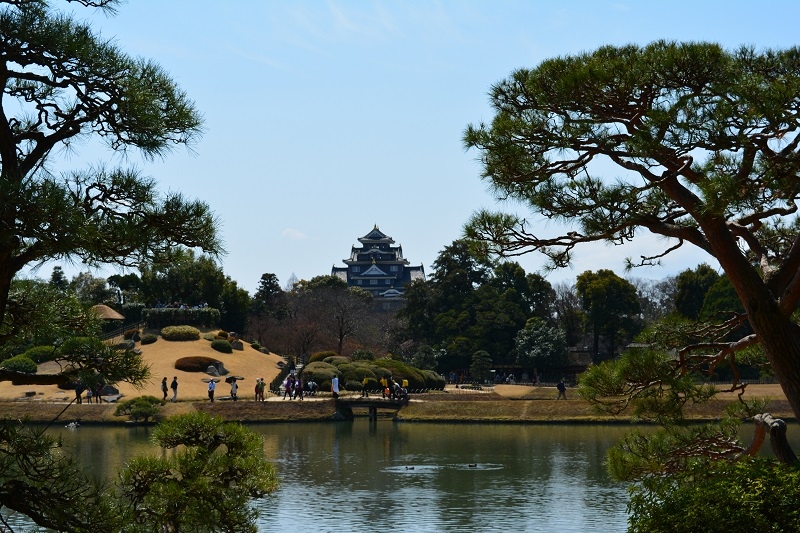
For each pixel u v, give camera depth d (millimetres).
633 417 20266
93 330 18562
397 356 121375
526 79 19719
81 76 15469
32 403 74188
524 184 19234
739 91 16812
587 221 18641
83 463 46625
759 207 18234
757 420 19281
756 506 13805
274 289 155125
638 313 121750
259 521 34969
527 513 36562
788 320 17969
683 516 14453
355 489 42438
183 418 19781
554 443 61750
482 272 134250
